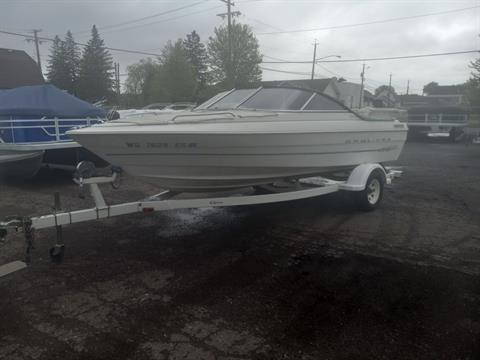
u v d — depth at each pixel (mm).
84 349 2631
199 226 5375
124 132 4043
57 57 50375
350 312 3107
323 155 5375
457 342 2721
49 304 3232
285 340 2734
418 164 12227
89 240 4781
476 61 24625
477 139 21219
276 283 3629
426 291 3463
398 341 2729
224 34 30922
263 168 4816
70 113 8812
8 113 8203
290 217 5812
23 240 4633
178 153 4199
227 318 3020
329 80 34969
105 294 3414
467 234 5031
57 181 8617
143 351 2613
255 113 4812
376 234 5027
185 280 3699
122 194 7324
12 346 2662
